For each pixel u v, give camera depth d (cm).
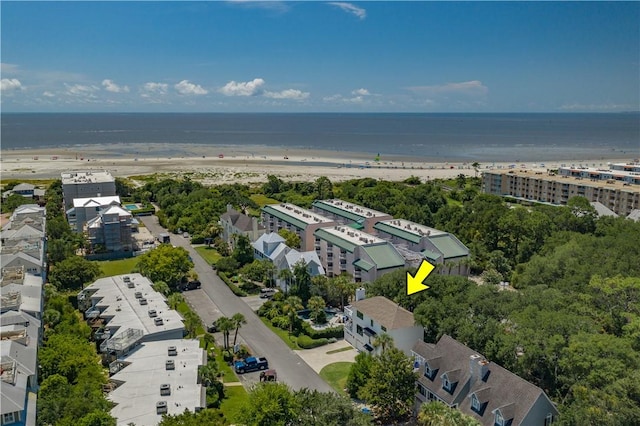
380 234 16775
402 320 9600
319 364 9925
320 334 10944
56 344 8756
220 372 9256
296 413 6888
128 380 8175
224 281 14588
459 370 7756
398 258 13562
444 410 6544
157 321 9994
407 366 7950
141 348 9256
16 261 12662
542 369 8294
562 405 7262
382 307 10081
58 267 13250
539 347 8162
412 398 7938
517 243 16412
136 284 12250
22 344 8538
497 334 8600
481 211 18688
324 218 17438
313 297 11862
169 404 7519
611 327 9338
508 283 14662
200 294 13725
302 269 12625
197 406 7475
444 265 13812
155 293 11669
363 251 13662
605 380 7075
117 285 12144
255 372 9588
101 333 10344
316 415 6862
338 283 12344
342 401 6956
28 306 10231
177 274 13738
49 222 17812
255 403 6894
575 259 12312
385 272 13262
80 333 9925
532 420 6788
